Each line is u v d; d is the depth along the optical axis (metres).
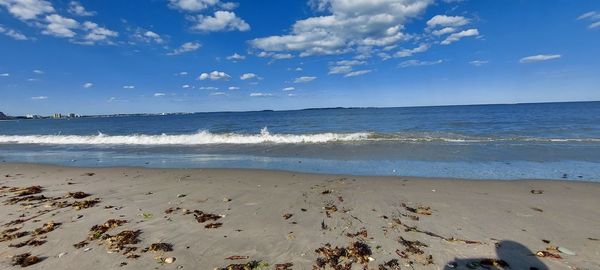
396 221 5.18
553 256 3.94
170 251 4.17
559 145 13.50
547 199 6.30
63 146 17.53
